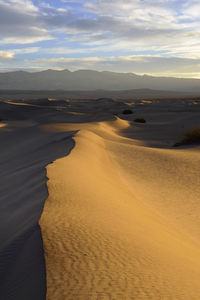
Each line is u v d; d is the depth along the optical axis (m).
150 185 15.78
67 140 28.05
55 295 3.92
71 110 100.56
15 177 14.83
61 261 4.91
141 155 23.98
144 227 8.00
